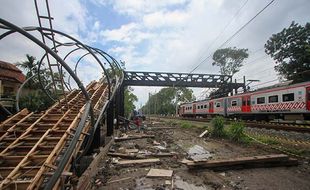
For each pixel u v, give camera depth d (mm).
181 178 5891
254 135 12359
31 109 17250
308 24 28875
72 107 6824
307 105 16188
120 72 11508
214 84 30031
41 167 3670
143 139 13812
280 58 31500
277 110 19000
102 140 10859
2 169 3773
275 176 5898
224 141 12055
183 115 45312
